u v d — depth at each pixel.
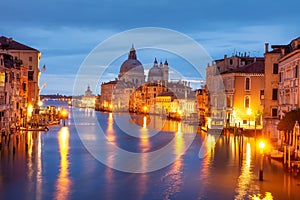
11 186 32.81
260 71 82.94
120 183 34.41
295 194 31.25
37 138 66.12
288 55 55.25
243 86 82.88
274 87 66.75
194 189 32.69
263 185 33.81
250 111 80.12
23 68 87.12
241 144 59.06
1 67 68.56
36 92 107.75
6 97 71.88
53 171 38.62
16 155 47.28
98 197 30.17
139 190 32.28
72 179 35.53
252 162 44.03
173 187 33.28
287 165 40.62
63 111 134.62
